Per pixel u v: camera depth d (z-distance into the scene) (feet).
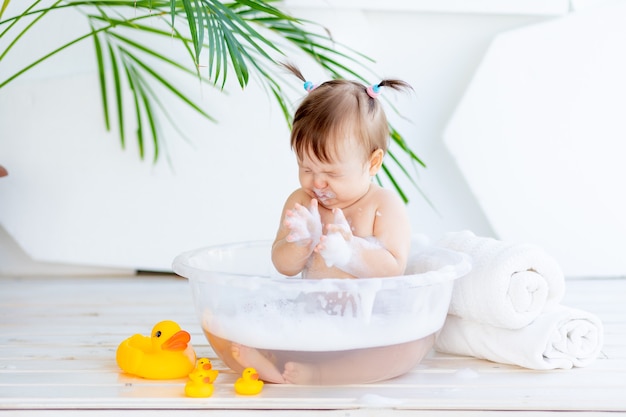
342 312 3.90
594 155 6.98
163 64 7.00
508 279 4.38
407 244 4.30
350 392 4.04
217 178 7.14
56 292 6.68
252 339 3.95
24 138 7.02
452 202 7.43
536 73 6.94
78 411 3.87
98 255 7.20
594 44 6.90
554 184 7.02
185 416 3.83
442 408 3.82
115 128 7.04
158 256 7.21
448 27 7.23
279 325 3.92
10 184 7.07
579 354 4.42
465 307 4.54
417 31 7.23
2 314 5.89
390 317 3.93
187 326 5.53
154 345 4.35
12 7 6.92
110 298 6.46
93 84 6.98
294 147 4.28
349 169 4.17
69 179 7.09
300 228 4.09
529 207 7.06
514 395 3.99
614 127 6.95
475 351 4.63
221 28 4.56
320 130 4.09
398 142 6.32
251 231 7.19
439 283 4.07
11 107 6.98
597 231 7.05
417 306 4.01
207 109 7.06
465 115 7.00
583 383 4.18
